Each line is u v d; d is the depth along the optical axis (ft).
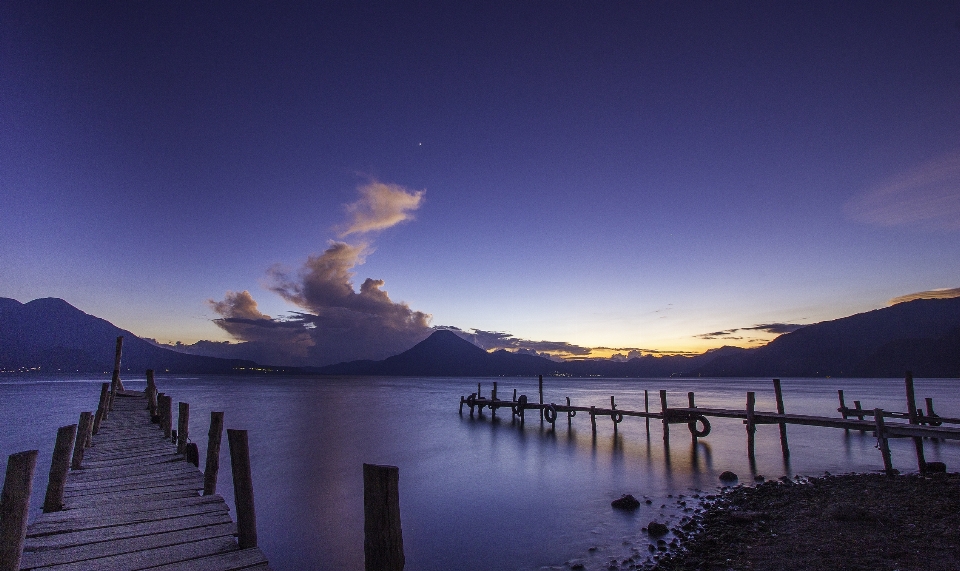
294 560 33.99
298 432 106.32
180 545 20.43
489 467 66.85
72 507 25.84
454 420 134.41
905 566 26.11
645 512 42.75
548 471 63.57
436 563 32.91
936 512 35.22
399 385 526.98
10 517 14.85
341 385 513.04
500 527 40.16
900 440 84.53
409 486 55.52
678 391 345.51
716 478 57.21
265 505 47.47
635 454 75.97
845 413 100.32
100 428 59.62
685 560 30.60
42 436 95.25
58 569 17.87
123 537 21.34
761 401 202.90
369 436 100.12
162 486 30.58
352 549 36.01
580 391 362.33
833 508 36.45
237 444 20.75
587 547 34.68
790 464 65.16
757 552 30.42
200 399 226.38
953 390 296.30
